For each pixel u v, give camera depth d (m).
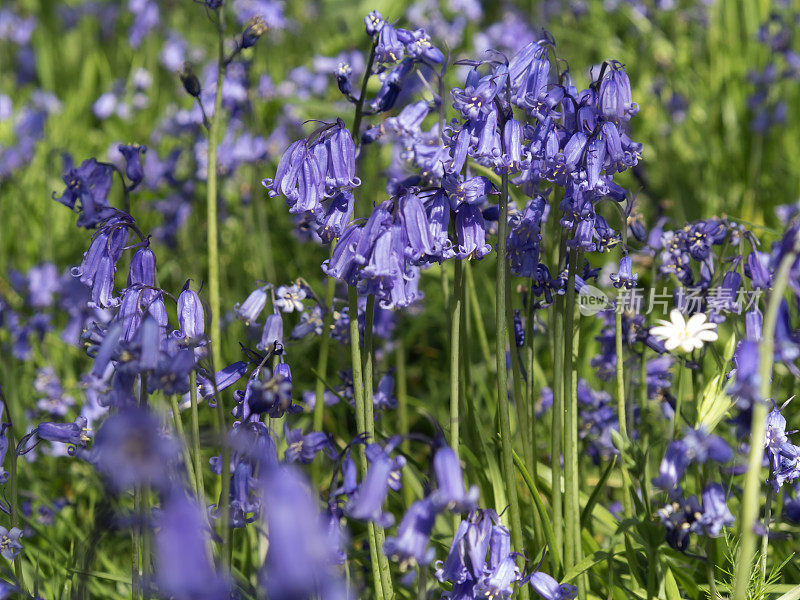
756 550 0.83
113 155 1.39
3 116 1.63
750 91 1.51
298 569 0.63
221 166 1.13
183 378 0.72
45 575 0.85
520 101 0.76
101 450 0.71
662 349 0.84
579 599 0.80
